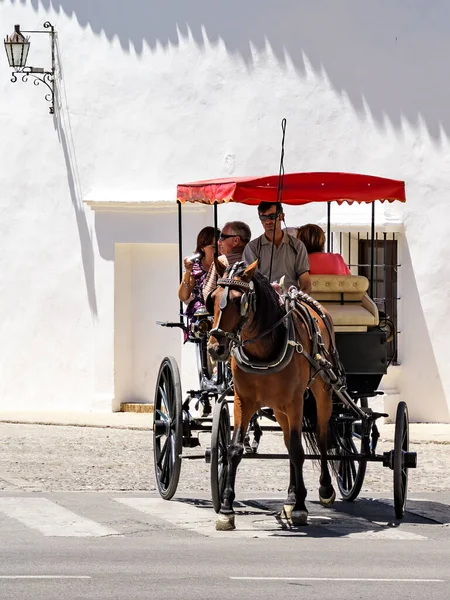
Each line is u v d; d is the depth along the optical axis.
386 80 57.56
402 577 25.77
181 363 60.06
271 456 34.12
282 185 36.47
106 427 56.28
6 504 35.44
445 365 57.31
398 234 57.69
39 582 24.31
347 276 37.47
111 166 60.34
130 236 59.91
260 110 58.38
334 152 57.91
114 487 39.81
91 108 60.62
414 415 57.50
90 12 60.72
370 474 44.53
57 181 61.38
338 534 31.98
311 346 33.25
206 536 31.12
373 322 37.03
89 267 60.62
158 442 38.66
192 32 59.16
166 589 23.92
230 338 30.70
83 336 60.94
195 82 59.16
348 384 37.00
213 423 34.03
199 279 39.59
